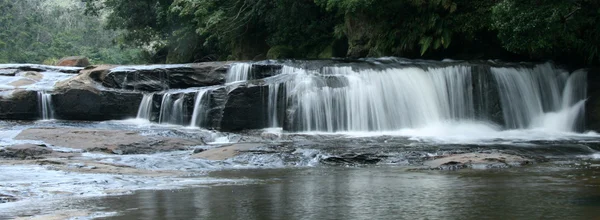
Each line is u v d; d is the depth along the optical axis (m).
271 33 35.62
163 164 11.64
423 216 5.79
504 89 20.45
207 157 12.85
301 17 32.66
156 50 48.22
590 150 13.62
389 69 19.89
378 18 27.72
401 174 10.02
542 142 15.35
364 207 6.42
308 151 12.86
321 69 21.25
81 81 22.45
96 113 21.66
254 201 6.98
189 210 6.31
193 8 34.00
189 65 23.20
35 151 13.02
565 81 21.38
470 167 10.95
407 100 19.59
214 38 38.94
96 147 14.45
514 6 19.00
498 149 13.37
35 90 21.77
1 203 6.89
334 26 31.83
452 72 20.33
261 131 18.56
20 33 78.56
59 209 6.42
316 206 6.53
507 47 20.33
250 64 22.36
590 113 19.52
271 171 10.84
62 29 89.19
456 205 6.48
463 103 20.22
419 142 15.16
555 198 6.96
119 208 6.48
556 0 18.56
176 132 16.89
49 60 58.75
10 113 21.38
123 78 22.52
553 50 22.47
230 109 19.31
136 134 15.70
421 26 25.78
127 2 43.12
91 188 8.25
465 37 24.98
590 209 6.11
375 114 19.23
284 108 19.45
